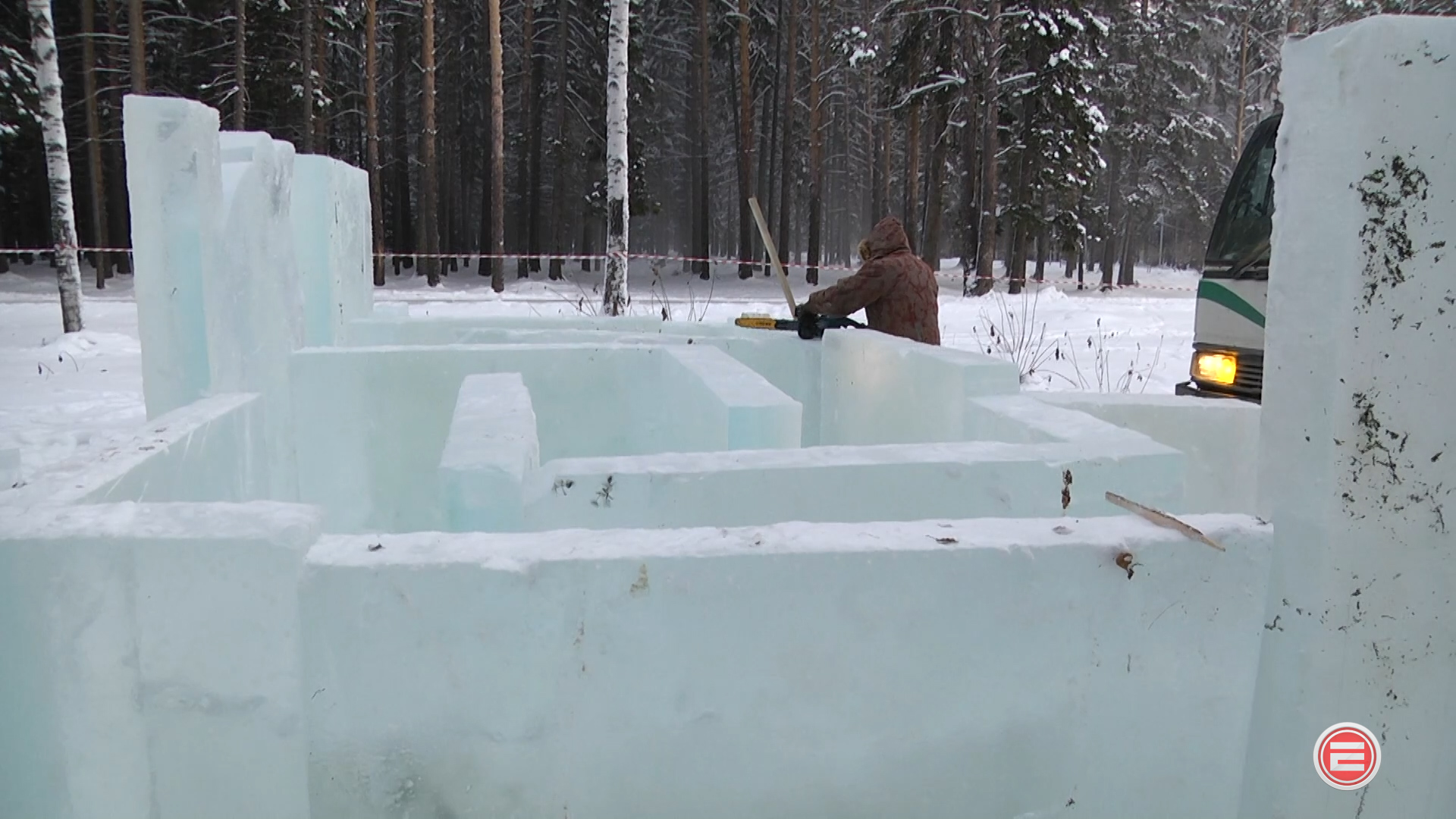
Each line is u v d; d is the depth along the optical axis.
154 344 3.06
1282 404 1.53
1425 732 1.52
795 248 50.50
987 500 2.03
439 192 35.88
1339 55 1.42
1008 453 2.09
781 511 1.95
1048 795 1.42
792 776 1.34
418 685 1.26
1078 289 29.53
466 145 33.62
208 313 3.07
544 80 30.61
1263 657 1.55
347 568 1.24
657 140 41.09
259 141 3.60
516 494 1.81
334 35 27.17
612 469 1.91
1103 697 1.41
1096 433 2.33
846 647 1.32
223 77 21.78
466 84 31.41
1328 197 1.45
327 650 1.25
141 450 2.00
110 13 21.41
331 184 4.84
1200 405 3.17
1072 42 22.30
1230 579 1.43
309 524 1.29
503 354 3.99
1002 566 1.34
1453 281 1.43
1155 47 29.39
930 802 1.38
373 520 3.99
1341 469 1.45
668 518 1.91
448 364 3.97
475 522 1.81
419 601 1.24
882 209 33.50
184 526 1.26
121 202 26.75
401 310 6.05
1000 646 1.36
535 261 30.62
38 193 28.25
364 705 1.26
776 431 2.66
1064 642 1.38
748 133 28.88
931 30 22.52
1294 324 1.51
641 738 1.31
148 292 3.05
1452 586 1.49
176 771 1.28
